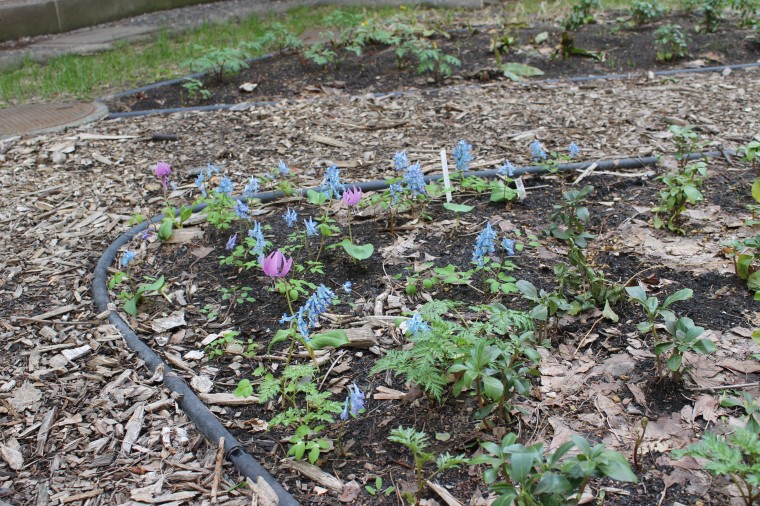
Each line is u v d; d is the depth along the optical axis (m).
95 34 9.34
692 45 7.61
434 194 4.15
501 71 6.94
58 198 4.63
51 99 6.75
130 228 4.19
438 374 2.71
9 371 3.02
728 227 3.80
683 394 2.65
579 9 8.08
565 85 6.45
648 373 2.77
